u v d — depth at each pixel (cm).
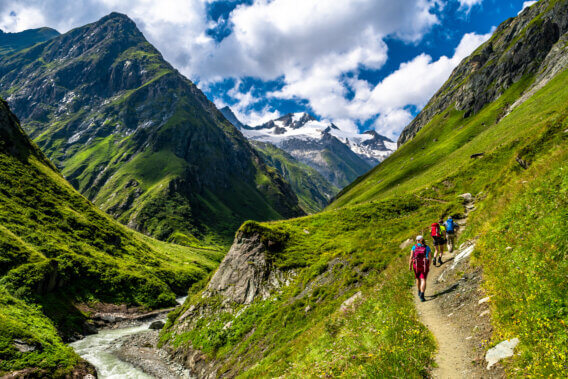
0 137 11956
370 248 3491
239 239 4903
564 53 12025
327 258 3956
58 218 10806
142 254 13375
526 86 14775
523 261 1105
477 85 19975
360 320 1585
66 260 8725
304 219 6200
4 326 4238
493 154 6819
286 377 1516
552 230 1086
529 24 17962
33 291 6606
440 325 1159
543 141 2625
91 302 8262
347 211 6391
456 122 19400
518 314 884
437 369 893
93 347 5694
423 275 1488
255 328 3566
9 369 3706
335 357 1316
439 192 6550
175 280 12769
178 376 3809
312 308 2978
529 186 1597
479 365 838
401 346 1031
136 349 5344
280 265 4359
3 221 8575
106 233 12350
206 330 4144
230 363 3238
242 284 4347
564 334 725
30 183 11362
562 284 855
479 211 2305
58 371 4038
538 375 670
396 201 6638
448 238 2023
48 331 5241
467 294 1273
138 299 9556
